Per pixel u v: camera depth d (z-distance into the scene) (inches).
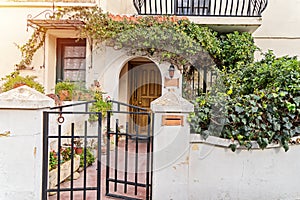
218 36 312.8
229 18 284.4
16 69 291.3
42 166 125.6
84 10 270.2
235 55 286.8
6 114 121.0
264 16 323.6
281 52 322.3
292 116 147.9
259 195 143.1
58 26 278.2
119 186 165.0
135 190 148.5
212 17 285.4
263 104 145.6
